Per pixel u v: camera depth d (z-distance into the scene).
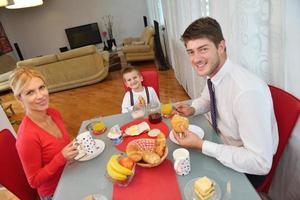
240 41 1.63
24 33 7.86
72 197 1.08
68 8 7.78
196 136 1.21
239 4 1.55
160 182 1.09
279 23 1.20
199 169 1.13
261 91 1.08
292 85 1.25
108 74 5.77
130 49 5.90
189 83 3.56
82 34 7.86
